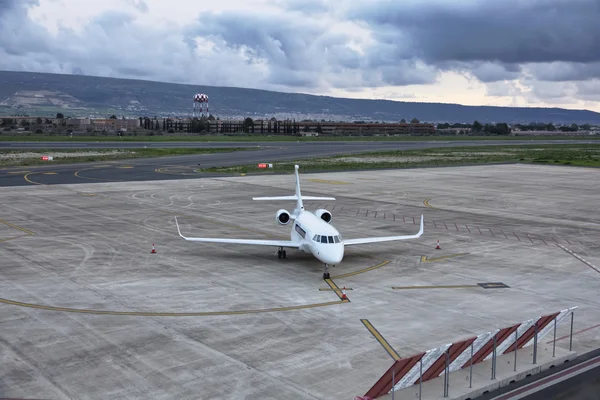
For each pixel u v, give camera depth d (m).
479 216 50.94
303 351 20.11
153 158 116.31
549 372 19.38
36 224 43.81
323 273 30.83
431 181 79.19
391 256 35.38
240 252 35.94
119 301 25.44
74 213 49.25
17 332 21.52
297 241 32.88
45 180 73.62
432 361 17.72
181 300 25.73
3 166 92.00
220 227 44.00
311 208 54.38
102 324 22.52
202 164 102.81
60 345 20.31
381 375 18.27
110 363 18.86
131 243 37.75
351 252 36.50
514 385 18.34
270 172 88.81
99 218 47.00
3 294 26.12
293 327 22.52
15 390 16.84
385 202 59.00
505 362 19.73
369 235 41.56
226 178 79.88
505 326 23.00
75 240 38.34
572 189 71.31
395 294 27.23
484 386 17.77
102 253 34.75
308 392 17.05
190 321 23.05
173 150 139.00
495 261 34.28
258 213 50.97
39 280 28.53
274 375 18.16
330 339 21.30
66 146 152.88
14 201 55.56
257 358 19.45
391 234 42.12
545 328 20.72
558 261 34.47
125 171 87.38
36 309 24.17
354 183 75.88
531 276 30.89
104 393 16.73
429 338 21.53
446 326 22.89
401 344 20.91
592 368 19.64
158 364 18.84
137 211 50.97
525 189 71.00
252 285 28.38
